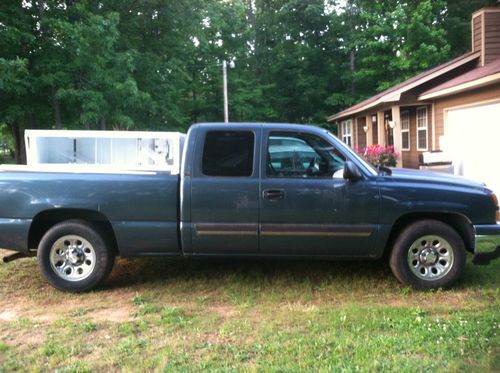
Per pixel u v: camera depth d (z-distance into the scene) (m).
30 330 3.99
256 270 5.64
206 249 4.88
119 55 16.30
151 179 4.82
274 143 4.85
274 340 3.69
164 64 21.56
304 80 31.55
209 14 25.09
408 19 23.72
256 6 36.31
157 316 4.26
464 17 26.95
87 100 14.87
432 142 13.55
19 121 16.31
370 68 26.67
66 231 4.90
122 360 3.39
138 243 4.88
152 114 20.30
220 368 3.24
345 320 4.05
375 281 5.18
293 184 4.73
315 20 32.09
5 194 4.83
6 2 14.14
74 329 3.97
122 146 5.80
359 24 30.80
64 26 14.02
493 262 5.75
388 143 19.34
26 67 13.91
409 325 3.91
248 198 4.75
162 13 20.83
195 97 32.50
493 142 9.96
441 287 4.81
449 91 10.92
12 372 3.27
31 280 5.36
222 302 4.64
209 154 4.82
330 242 4.79
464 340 3.58
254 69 34.81
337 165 4.84
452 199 4.74
